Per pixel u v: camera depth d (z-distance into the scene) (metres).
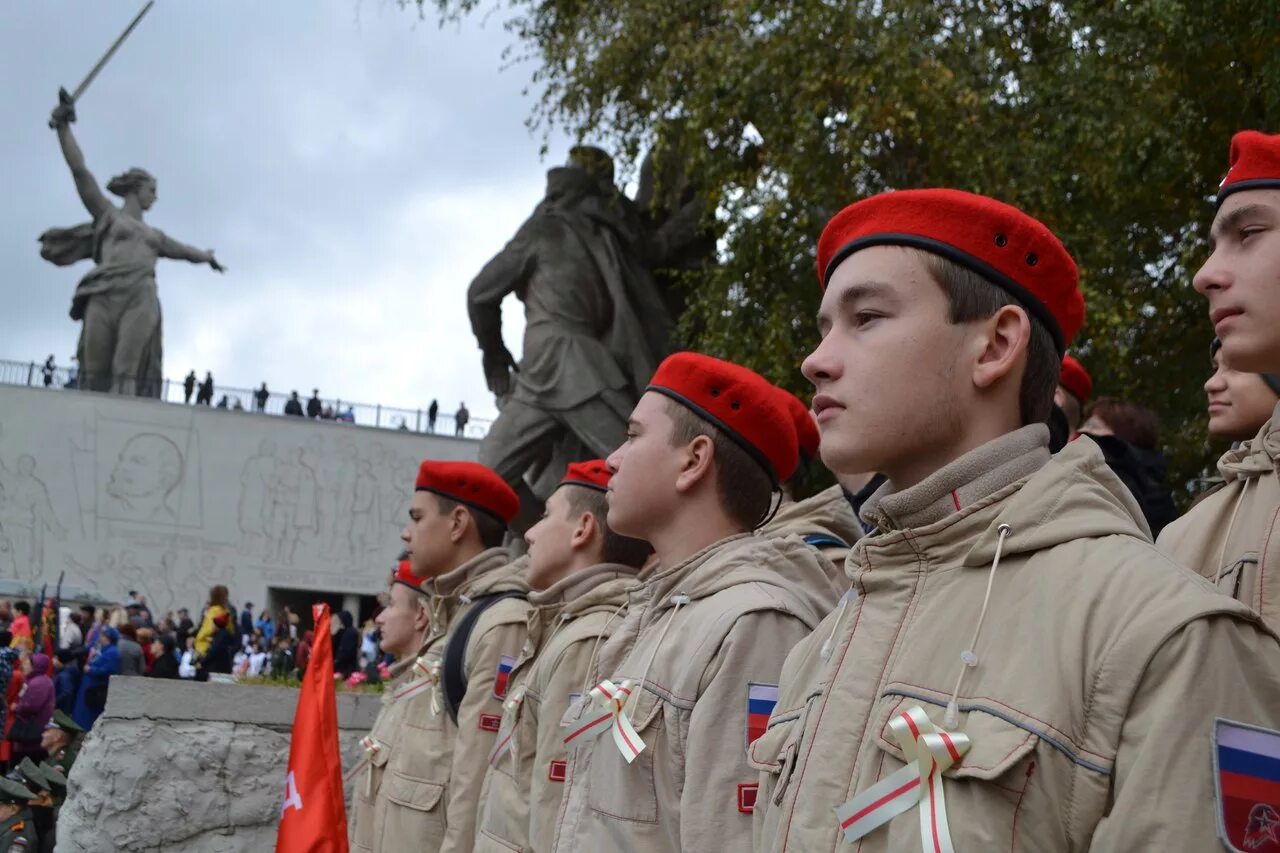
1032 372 1.92
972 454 1.82
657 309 13.39
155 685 7.46
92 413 38.38
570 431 12.94
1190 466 9.13
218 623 18.31
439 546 5.38
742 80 10.22
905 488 1.96
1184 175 9.27
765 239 10.46
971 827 1.56
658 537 3.20
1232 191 2.12
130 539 38.03
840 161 10.04
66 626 21.31
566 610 3.93
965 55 9.91
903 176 10.35
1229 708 1.49
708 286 11.37
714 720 2.64
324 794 4.59
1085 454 1.79
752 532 3.21
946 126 9.71
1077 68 9.34
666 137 11.22
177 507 38.41
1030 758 1.57
